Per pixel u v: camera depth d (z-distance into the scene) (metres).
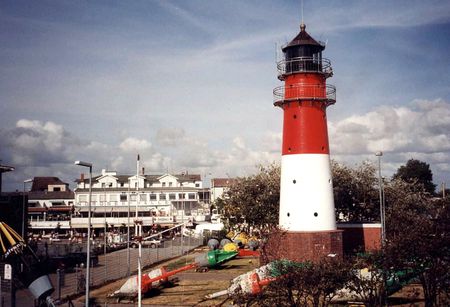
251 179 81.06
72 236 109.00
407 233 34.12
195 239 96.38
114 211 127.31
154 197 133.62
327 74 51.12
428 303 32.03
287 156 50.97
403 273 33.97
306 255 48.22
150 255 77.94
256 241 78.00
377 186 78.31
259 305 31.33
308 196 49.34
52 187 157.38
